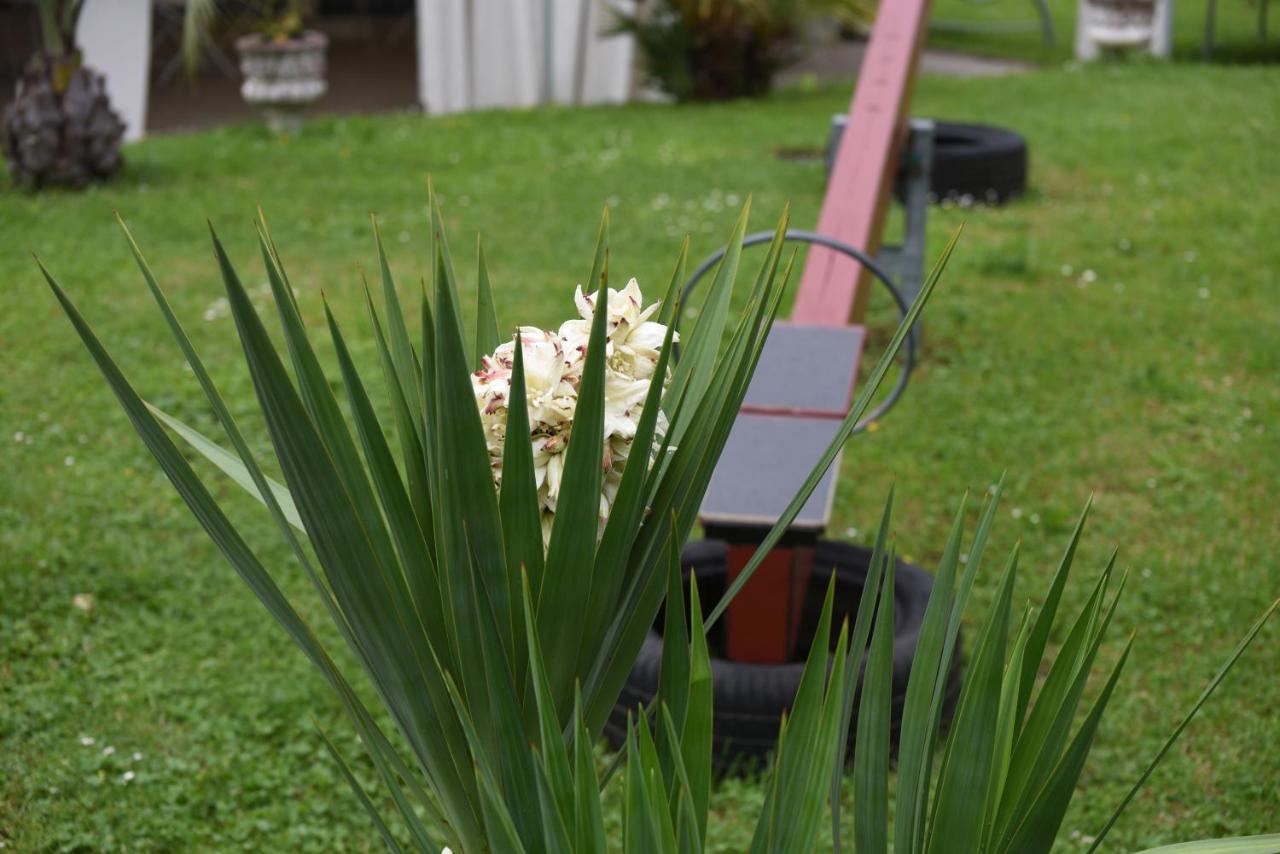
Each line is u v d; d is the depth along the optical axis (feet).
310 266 23.32
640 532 4.71
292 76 33.94
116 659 11.31
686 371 5.11
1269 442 16.15
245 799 9.51
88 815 9.28
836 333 11.55
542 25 39.42
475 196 28.14
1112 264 23.68
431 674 4.50
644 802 3.76
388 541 4.44
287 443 4.05
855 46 52.19
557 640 4.40
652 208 27.04
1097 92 40.24
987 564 12.99
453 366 3.95
